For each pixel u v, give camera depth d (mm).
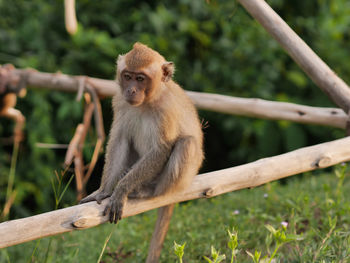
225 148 22156
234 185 8148
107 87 13422
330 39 21750
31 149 18891
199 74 20031
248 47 20109
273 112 12352
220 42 20359
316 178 14727
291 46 10562
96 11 19859
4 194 17906
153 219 12781
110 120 20656
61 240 11625
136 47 8555
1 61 18453
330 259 7480
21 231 6820
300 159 8430
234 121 19781
